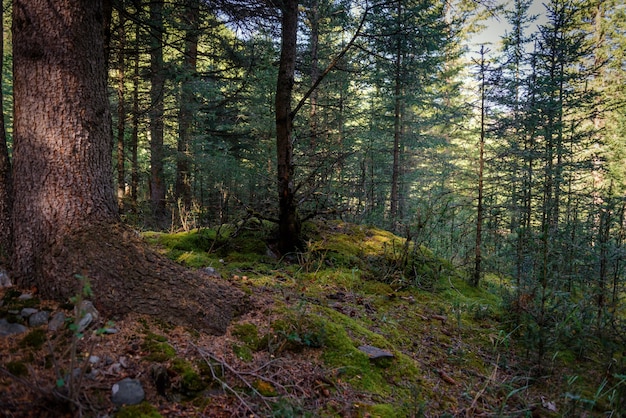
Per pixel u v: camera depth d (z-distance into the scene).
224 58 8.52
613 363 3.96
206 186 11.54
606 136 13.08
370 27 7.23
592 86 15.16
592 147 12.45
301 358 3.16
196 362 2.66
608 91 14.23
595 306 4.80
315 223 7.68
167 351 2.62
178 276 3.25
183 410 2.32
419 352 3.98
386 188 14.15
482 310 5.37
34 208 2.88
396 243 7.39
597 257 4.89
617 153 12.59
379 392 3.07
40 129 2.90
